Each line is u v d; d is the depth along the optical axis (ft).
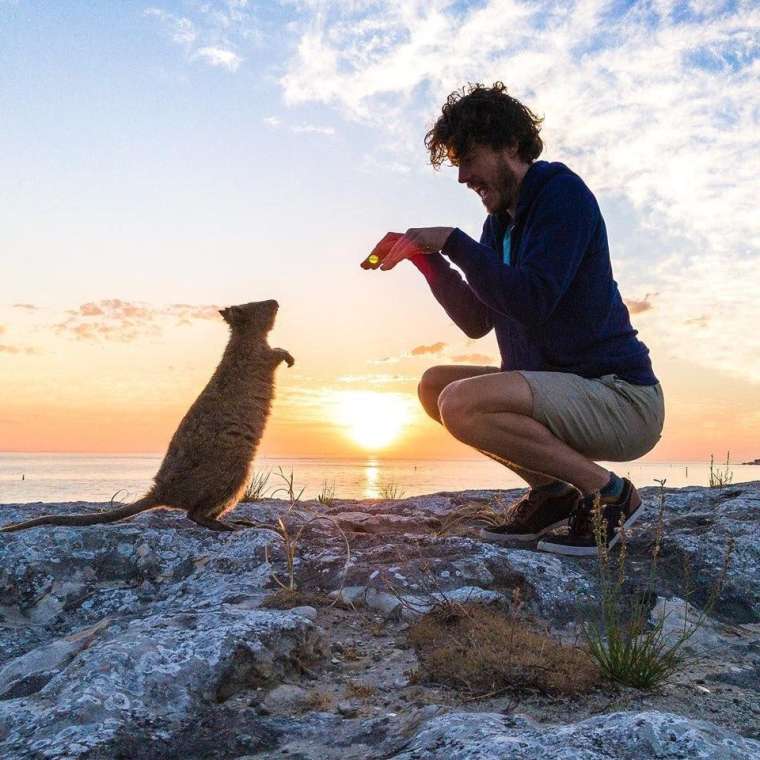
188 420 17.34
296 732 7.21
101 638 9.35
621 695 8.19
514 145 12.87
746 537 14.51
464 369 15.37
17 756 6.33
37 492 308.19
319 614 10.87
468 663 8.63
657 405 13.25
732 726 7.59
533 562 12.33
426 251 12.55
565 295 12.71
